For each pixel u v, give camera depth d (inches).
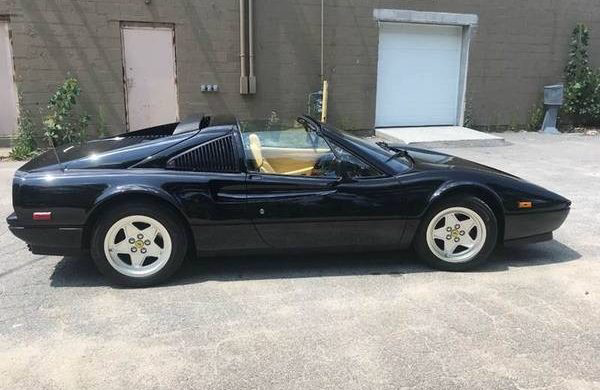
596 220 243.8
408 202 171.3
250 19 452.4
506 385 115.3
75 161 166.2
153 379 116.4
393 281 170.1
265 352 127.3
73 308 150.3
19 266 182.4
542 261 189.5
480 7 526.6
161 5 431.8
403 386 114.5
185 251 166.4
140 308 150.5
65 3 410.9
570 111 583.8
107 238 161.0
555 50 565.3
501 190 175.2
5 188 303.0
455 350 128.9
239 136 170.9
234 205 163.9
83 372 118.9
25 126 414.6
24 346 129.9
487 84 550.0
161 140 168.9
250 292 161.3
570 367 122.3
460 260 177.2
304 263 185.2
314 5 470.6
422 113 542.3
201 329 138.6
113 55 428.8
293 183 166.9
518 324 142.3
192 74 450.9
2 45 409.1
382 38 511.2
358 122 509.0
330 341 132.6
